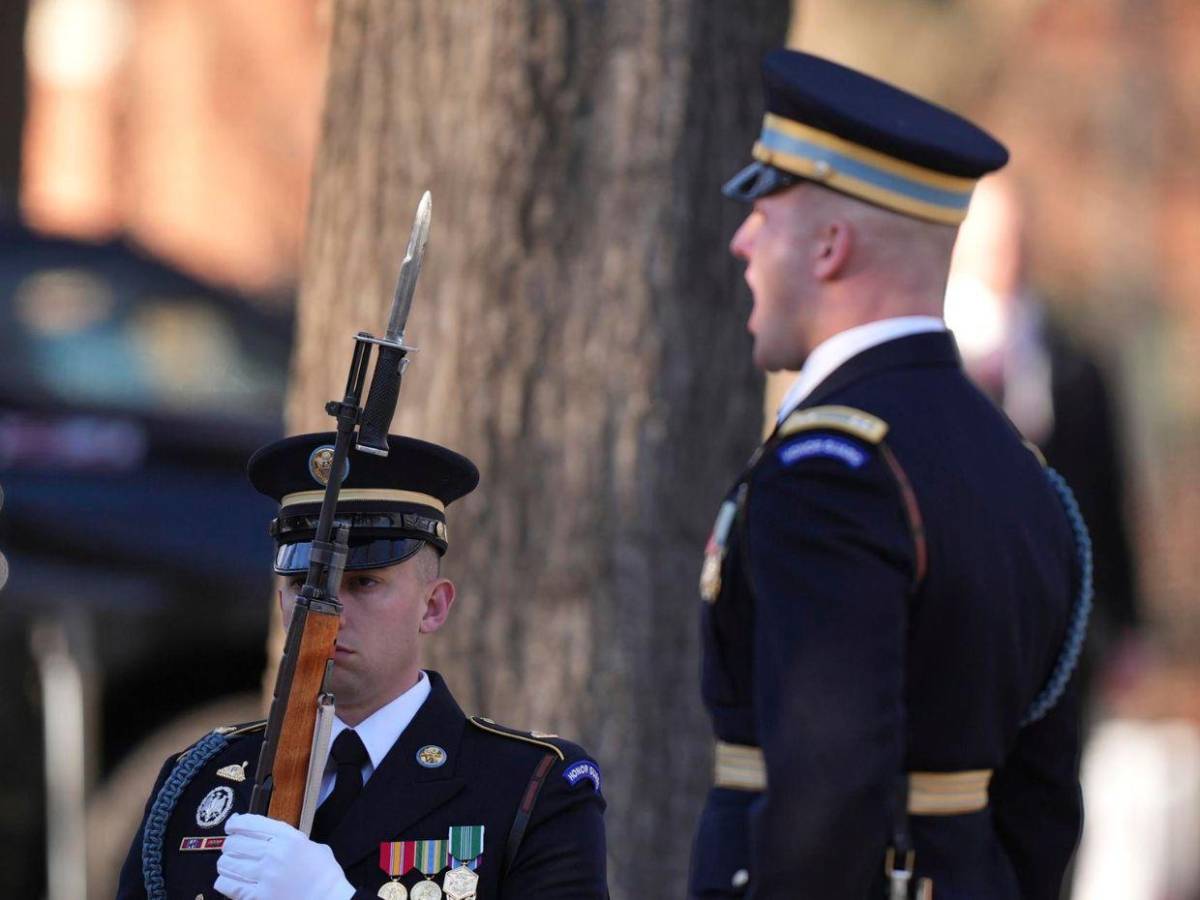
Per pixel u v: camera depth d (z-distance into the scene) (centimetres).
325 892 1016
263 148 4997
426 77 1752
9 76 4144
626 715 1725
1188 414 6025
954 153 1118
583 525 1725
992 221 2234
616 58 1734
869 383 1112
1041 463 1197
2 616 2247
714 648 1120
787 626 1044
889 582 1048
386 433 1062
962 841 1102
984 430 1123
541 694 1722
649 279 1728
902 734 1040
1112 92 6216
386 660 1088
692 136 1739
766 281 1152
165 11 4888
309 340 1798
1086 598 1182
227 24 4953
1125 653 2241
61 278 2559
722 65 1752
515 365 1730
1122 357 5888
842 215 1127
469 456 1730
